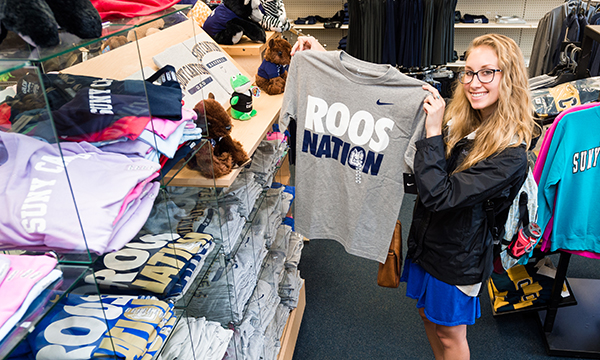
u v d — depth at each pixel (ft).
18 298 2.12
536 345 8.11
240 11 8.16
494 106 5.14
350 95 5.45
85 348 2.52
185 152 3.83
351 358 7.99
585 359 7.73
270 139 6.98
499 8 19.51
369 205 5.82
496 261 6.59
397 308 9.16
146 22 3.14
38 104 2.20
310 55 5.53
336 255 10.93
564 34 14.64
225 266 4.79
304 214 6.35
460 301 5.63
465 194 4.75
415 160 5.07
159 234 3.78
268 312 6.72
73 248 2.35
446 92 18.34
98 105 2.86
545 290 8.36
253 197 5.98
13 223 2.32
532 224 5.88
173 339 3.58
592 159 6.29
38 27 2.02
